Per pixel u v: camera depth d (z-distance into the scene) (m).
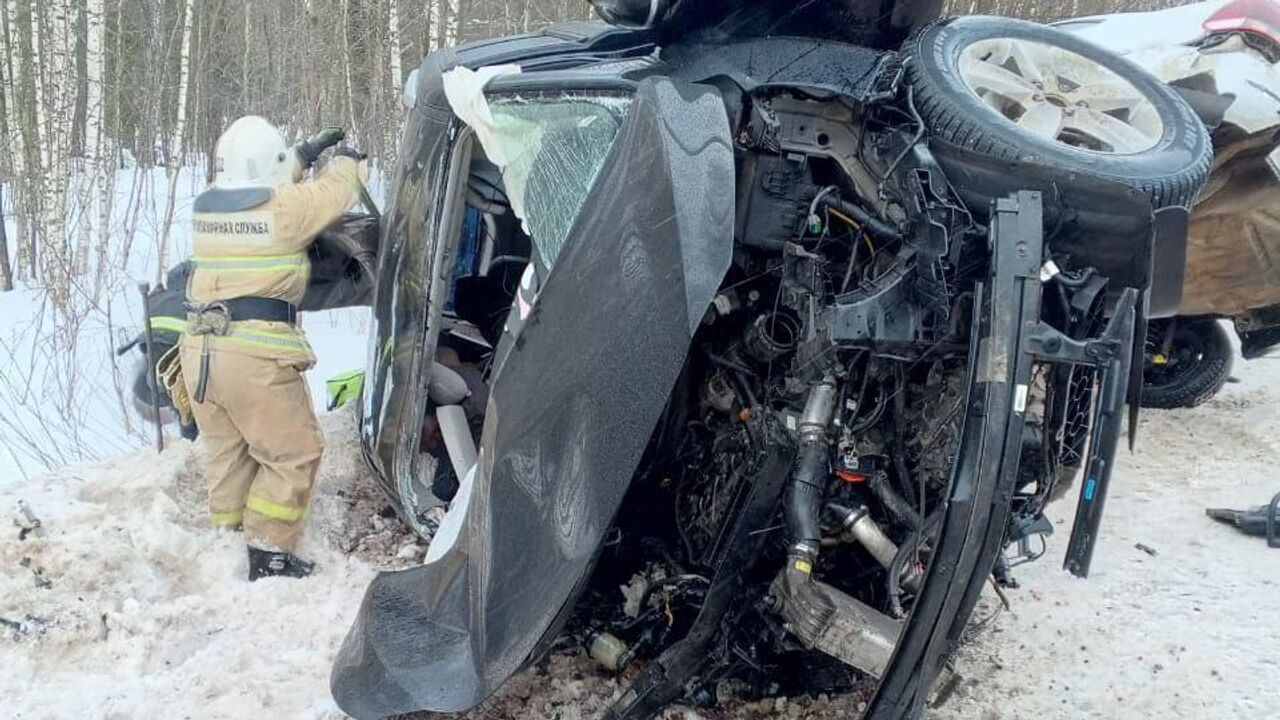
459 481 3.62
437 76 3.83
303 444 3.91
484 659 2.30
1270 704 2.90
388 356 3.83
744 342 2.73
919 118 2.51
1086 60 2.87
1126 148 2.54
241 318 3.85
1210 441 5.00
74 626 3.40
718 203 2.26
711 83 2.79
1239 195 4.35
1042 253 2.16
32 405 7.29
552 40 3.87
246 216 3.86
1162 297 2.33
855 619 2.29
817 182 2.79
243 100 14.59
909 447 2.53
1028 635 3.31
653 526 2.96
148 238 12.87
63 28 12.23
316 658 3.27
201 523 4.23
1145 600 3.51
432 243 3.46
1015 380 2.04
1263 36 4.34
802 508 2.40
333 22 13.76
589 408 2.20
